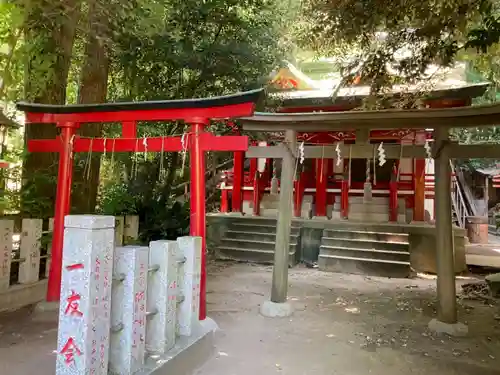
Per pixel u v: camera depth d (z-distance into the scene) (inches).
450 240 197.0
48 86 246.1
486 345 177.2
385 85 278.4
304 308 232.5
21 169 248.1
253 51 352.5
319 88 439.5
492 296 270.5
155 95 350.3
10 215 245.3
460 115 187.8
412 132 402.9
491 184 765.3
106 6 208.5
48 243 224.4
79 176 283.6
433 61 251.6
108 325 99.9
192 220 178.9
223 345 169.5
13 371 128.8
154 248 125.5
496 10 235.8
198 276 149.1
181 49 325.1
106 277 98.3
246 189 459.8
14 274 223.0
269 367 148.5
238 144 175.2
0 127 220.8
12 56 224.7
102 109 191.3
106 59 289.4
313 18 287.0
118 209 312.5
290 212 225.9
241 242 390.3
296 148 227.1
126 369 105.3
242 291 268.7
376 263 337.4
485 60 304.7
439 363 156.2
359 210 425.1
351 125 213.5
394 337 185.9
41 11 206.5
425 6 208.1
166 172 432.8
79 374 91.7
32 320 181.5
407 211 409.4
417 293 275.6
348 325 203.0
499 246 537.3
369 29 236.1
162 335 123.6
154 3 243.3
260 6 361.1
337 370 147.9
